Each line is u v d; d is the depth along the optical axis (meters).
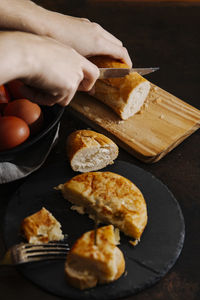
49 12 0.87
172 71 1.05
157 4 1.25
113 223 0.71
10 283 0.63
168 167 0.83
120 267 0.63
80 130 0.82
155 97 0.98
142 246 0.68
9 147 0.73
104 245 0.63
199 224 0.73
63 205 0.73
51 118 0.81
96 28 0.90
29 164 0.76
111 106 0.93
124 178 0.75
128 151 0.86
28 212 0.72
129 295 0.63
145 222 0.70
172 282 0.65
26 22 0.82
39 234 0.68
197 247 0.70
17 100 0.78
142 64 1.05
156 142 0.86
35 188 0.75
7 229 0.69
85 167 0.79
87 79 0.74
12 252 0.63
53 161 0.81
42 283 0.62
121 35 1.13
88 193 0.72
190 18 1.21
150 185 0.77
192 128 0.91
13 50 0.62
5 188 0.76
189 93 1.00
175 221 0.72
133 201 0.71
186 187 0.79
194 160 0.85
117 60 0.93
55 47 0.67
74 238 0.69
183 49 1.11
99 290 0.62
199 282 0.66
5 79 0.62
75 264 0.63
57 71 0.66
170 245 0.69
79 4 1.22
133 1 1.25
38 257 0.64
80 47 0.88
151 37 1.14
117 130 0.89
